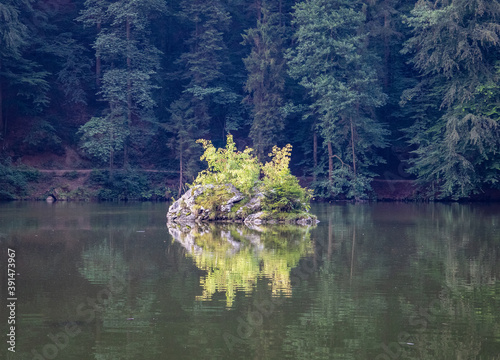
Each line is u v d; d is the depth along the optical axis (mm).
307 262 13047
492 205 38812
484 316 8266
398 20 49000
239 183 27375
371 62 47312
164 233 19719
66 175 46125
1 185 43125
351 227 22188
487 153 39844
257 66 48781
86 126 46000
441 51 39625
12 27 40531
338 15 44250
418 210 33250
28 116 48281
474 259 13453
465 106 39188
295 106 48844
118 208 34438
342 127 45750
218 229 21891
